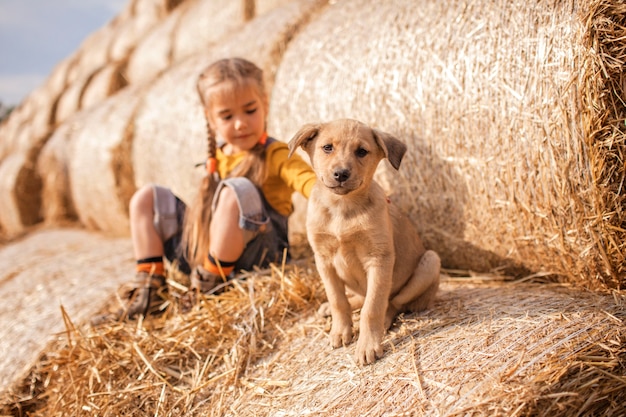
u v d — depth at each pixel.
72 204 2.89
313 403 1.04
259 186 1.46
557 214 1.23
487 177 1.33
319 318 1.27
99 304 1.54
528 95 1.23
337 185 1.12
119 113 2.42
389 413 0.96
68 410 1.24
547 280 1.35
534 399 0.90
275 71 1.81
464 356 1.01
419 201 1.47
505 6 1.28
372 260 1.16
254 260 1.46
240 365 1.20
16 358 1.43
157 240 1.50
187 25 2.89
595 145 1.14
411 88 1.43
